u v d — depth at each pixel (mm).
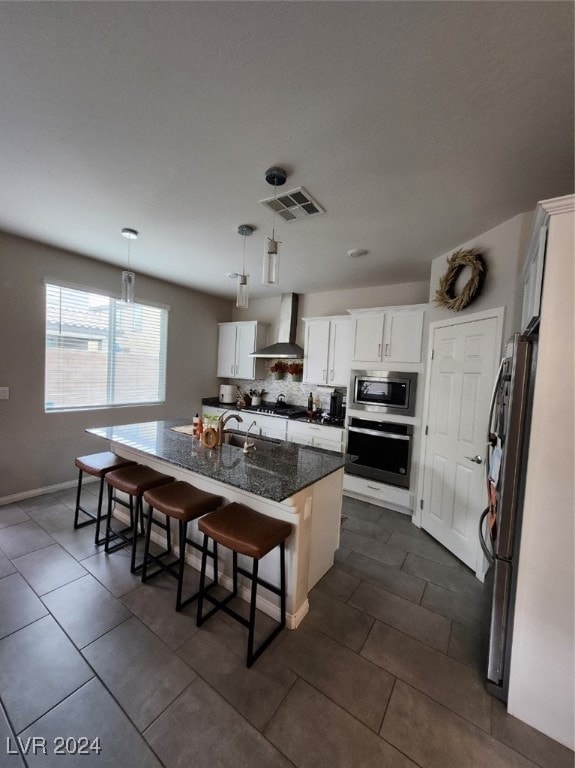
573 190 1938
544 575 1336
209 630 1783
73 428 3648
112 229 2787
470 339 2570
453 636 1827
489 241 2465
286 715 1364
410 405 3424
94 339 3811
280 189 2055
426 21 1028
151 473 2434
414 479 3381
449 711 1415
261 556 1547
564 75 1185
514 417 1439
